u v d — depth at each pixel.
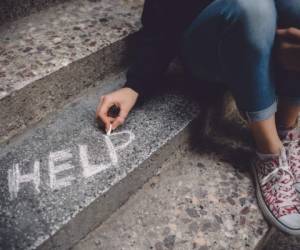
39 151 1.28
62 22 1.61
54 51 1.45
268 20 1.08
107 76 1.58
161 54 1.36
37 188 1.17
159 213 1.29
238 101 1.25
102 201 1.19
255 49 1.11
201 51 1.28
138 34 1.61
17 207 1.12
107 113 1.34
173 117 1.42
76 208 1.12
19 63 1.39
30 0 1.59
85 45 1.49
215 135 1.57
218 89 1.50
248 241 1.24
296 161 1.39
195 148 1.52
